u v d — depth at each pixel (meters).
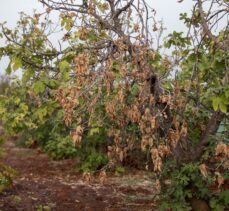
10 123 6.48
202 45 4.80
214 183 5.54
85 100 4.00
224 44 4.10
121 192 7.55
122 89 4.02
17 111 5.96
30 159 10.70
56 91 4.15
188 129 5.55
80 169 9.13
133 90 4.49
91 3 4.76
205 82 4.73
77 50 4.62
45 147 10.67
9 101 6.10
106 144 9.05
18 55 4.46
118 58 4.25
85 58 3.90
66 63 4.18
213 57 4.35
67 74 4.11
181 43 5.29
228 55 4.21
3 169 6.06
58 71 4.59
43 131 10.90
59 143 10.35
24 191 7.31
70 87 3.87
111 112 4.11
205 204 5.61
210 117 5.64
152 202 6.80
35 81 4.58
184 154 5.54
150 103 4.18
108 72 3.98
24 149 12.01
